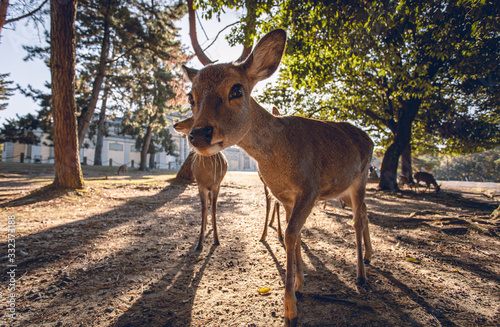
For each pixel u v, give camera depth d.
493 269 1.48
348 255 1.72
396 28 2.47
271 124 1.11
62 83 3.76
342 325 0.97
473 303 1.12
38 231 2.21
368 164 1.67
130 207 3.42
